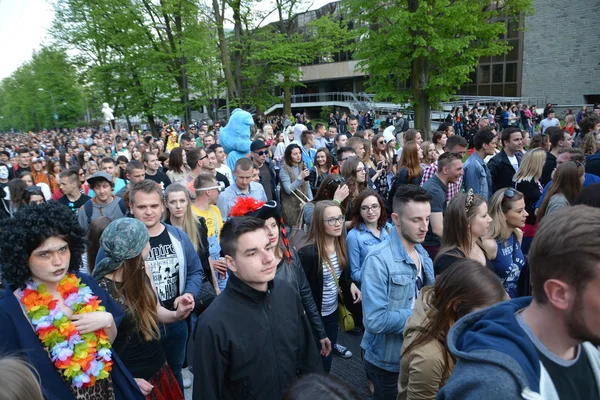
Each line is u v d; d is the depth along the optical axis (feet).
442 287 6.89
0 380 4.58
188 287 11.46
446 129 32.81
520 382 3.26
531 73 96.58
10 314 6.79
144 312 8.95
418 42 50.19
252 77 85.35
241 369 7.08
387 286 9.36
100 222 11.87
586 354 3.83
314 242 12.51
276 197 24.50
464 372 3.53
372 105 120.98
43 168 31.09
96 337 7.33
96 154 44.62
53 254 7.13
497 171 19.15
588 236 3.26
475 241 10.69
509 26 98.37
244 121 27.37
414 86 56.18
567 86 91.25
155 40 78.38
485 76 104.88
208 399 6.86
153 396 9.28
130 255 8.69
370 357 9.77
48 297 6.99
